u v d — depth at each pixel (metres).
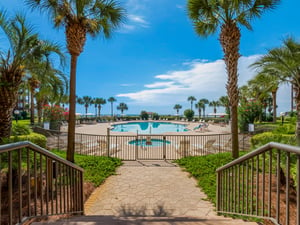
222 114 28.09
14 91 4.84
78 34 5.34
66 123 17.69
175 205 3.64
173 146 9.47
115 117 33.81
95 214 3.30
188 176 5.30
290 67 6.09
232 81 6.06
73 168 2.86
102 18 5.60
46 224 2.05
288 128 6.63
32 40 4.87
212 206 3.59
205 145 8.91
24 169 4.11
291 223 2.64
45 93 7.15
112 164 6.22
